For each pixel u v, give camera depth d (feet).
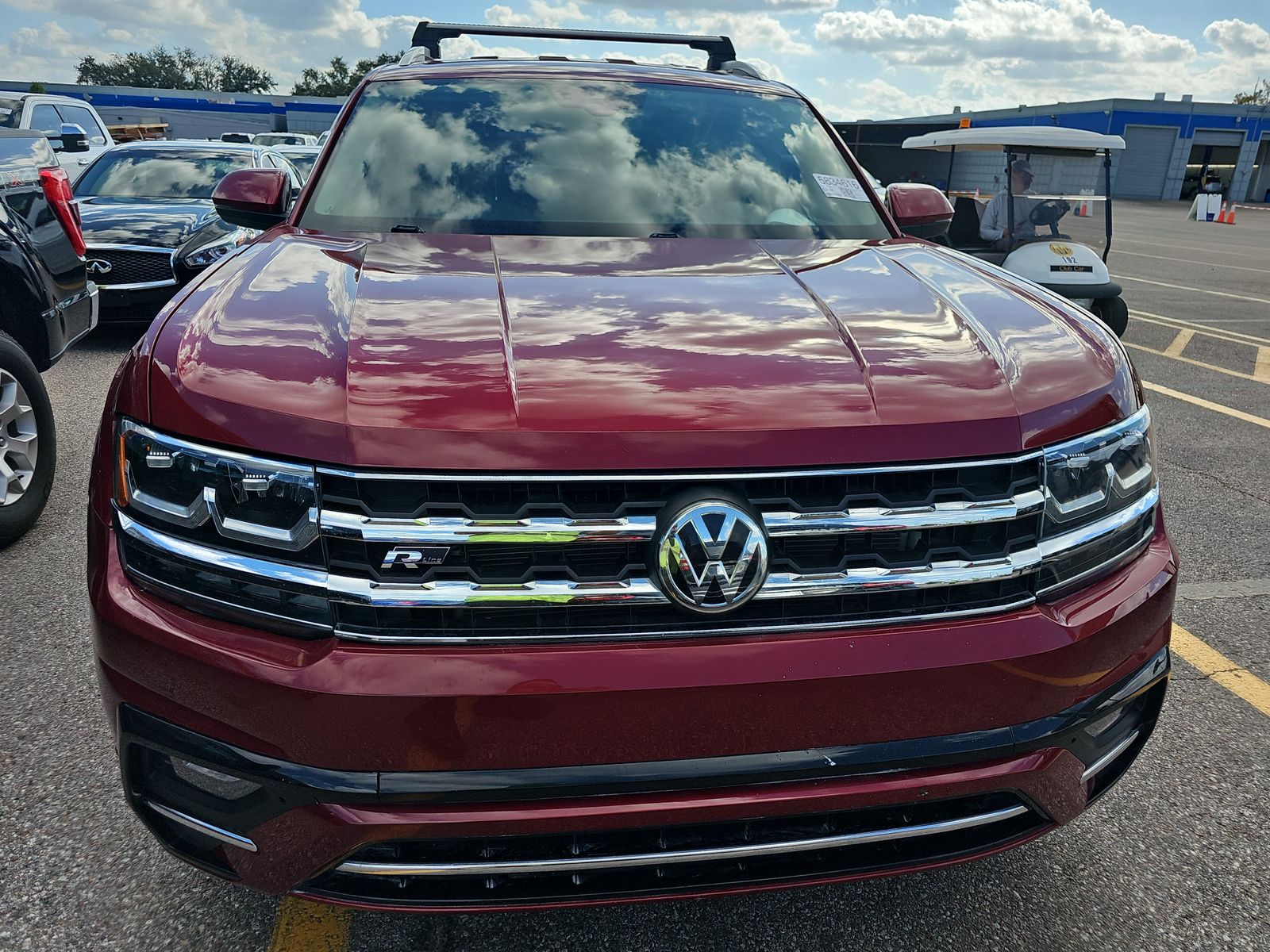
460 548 4.66
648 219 8.39
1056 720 5.29
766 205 8.86
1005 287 7.13
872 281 7.04
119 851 6.97
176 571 4.95
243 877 5.10
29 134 13.79
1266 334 30.91
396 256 7.19
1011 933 6.49
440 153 8.89
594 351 5.39
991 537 5.18
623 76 10.33
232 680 4.74
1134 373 6.23
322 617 4.73
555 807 4.71
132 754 5.27
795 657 4.83
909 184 10.11
